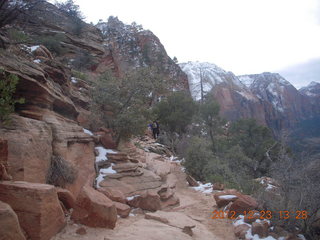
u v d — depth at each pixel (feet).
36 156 17.02
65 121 24.36
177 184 35.94
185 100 81.00
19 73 18.88
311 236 17.89
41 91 20.68
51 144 19.98
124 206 20.42
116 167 27.37
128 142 37.83
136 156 38.06
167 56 182.70
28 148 16.33
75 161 23.04
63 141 21.26
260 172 51.06
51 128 20.72
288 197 19.11
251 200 22.72
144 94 34.19
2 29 25.94
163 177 34.81
